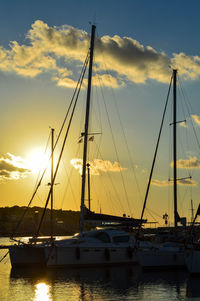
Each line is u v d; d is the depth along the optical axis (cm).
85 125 3388
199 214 2728
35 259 3105
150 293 2058
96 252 2969
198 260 2527
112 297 1962
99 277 2562
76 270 2838
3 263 3569
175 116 3594
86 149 3353
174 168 3494
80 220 3219
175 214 3428
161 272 2817
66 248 2886
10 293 2073
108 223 3353
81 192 3281
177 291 2112
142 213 3272
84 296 1986
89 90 3444
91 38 3534
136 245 2953
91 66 3475
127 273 2744
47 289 2173
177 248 3002
